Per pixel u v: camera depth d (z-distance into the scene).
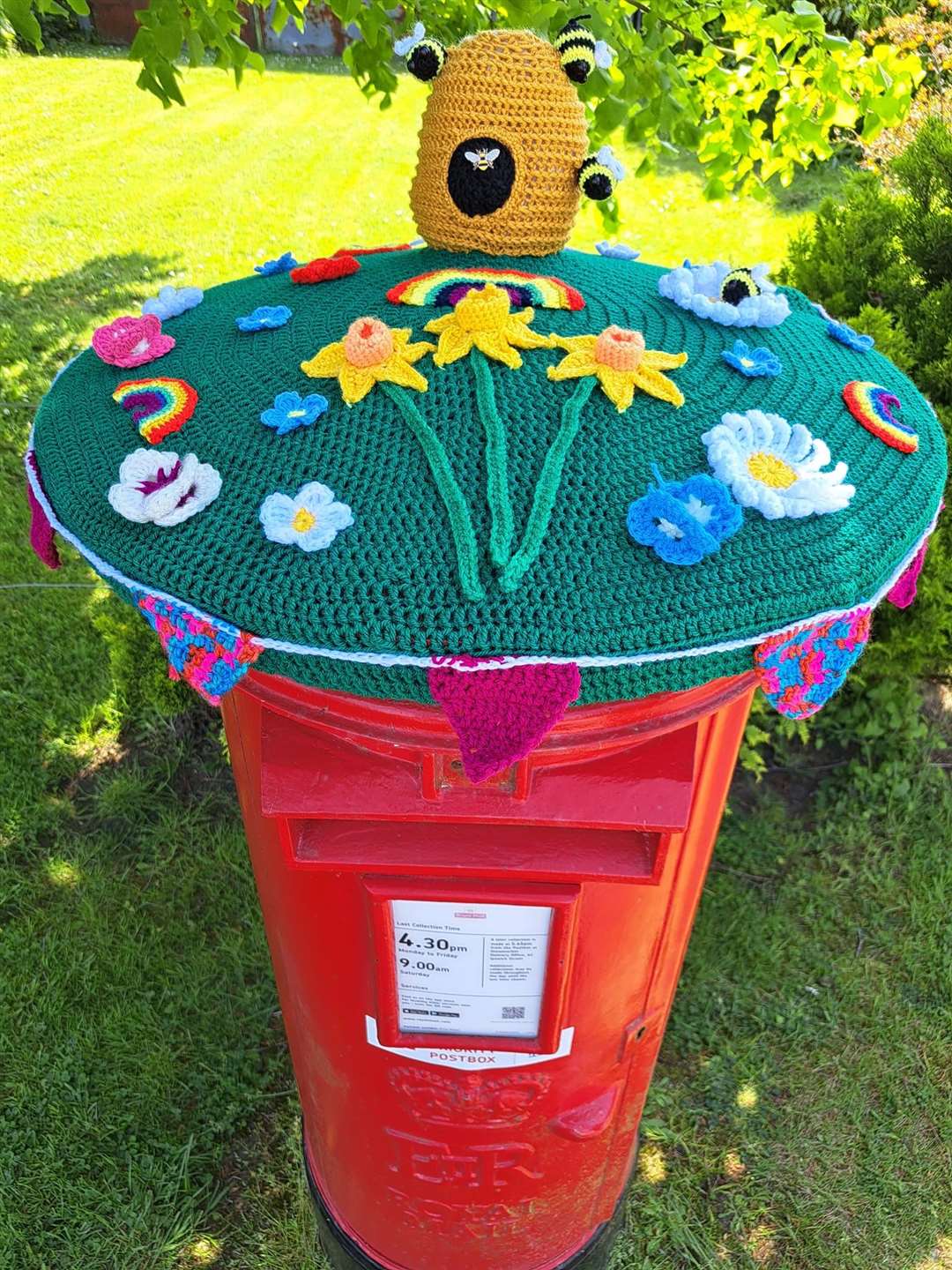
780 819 2.57
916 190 2.58
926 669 2.77
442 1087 1.25
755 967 2.22
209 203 6.98
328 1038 1.29
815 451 0.88
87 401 1.05
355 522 0.81
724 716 1.02
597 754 0.93
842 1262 1.76
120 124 9.36
